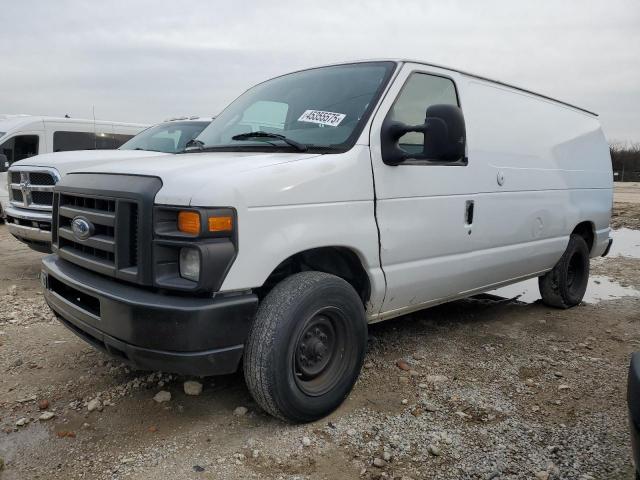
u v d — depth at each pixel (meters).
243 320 2.86
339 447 3.01
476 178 4.29
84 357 4.19
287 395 3.03
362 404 3.51
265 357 2.94
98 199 3.09
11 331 4.79
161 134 8.18
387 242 3.57
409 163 3.73
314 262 3.52
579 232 6.28
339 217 3.27
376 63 3.96
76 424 3.22
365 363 4.19
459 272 4.21
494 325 5.38
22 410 3.38
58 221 3.56
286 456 2.90
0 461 2.79
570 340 4.97
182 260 2.79
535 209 5.04
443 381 3.89
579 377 4.07
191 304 2.72
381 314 3.77
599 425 3.31
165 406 3.42
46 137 11.15
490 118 4.56
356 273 3.61
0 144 10.73
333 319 3.33
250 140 3.79
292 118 3.87
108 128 11.95
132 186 2.90
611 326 5.46
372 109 3.57
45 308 5.50
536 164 5.09
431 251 3.93
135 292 2.86
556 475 2.79
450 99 4.21
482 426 3.27
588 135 6.21
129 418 3.28
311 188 3.12
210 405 3.44
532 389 3.82
